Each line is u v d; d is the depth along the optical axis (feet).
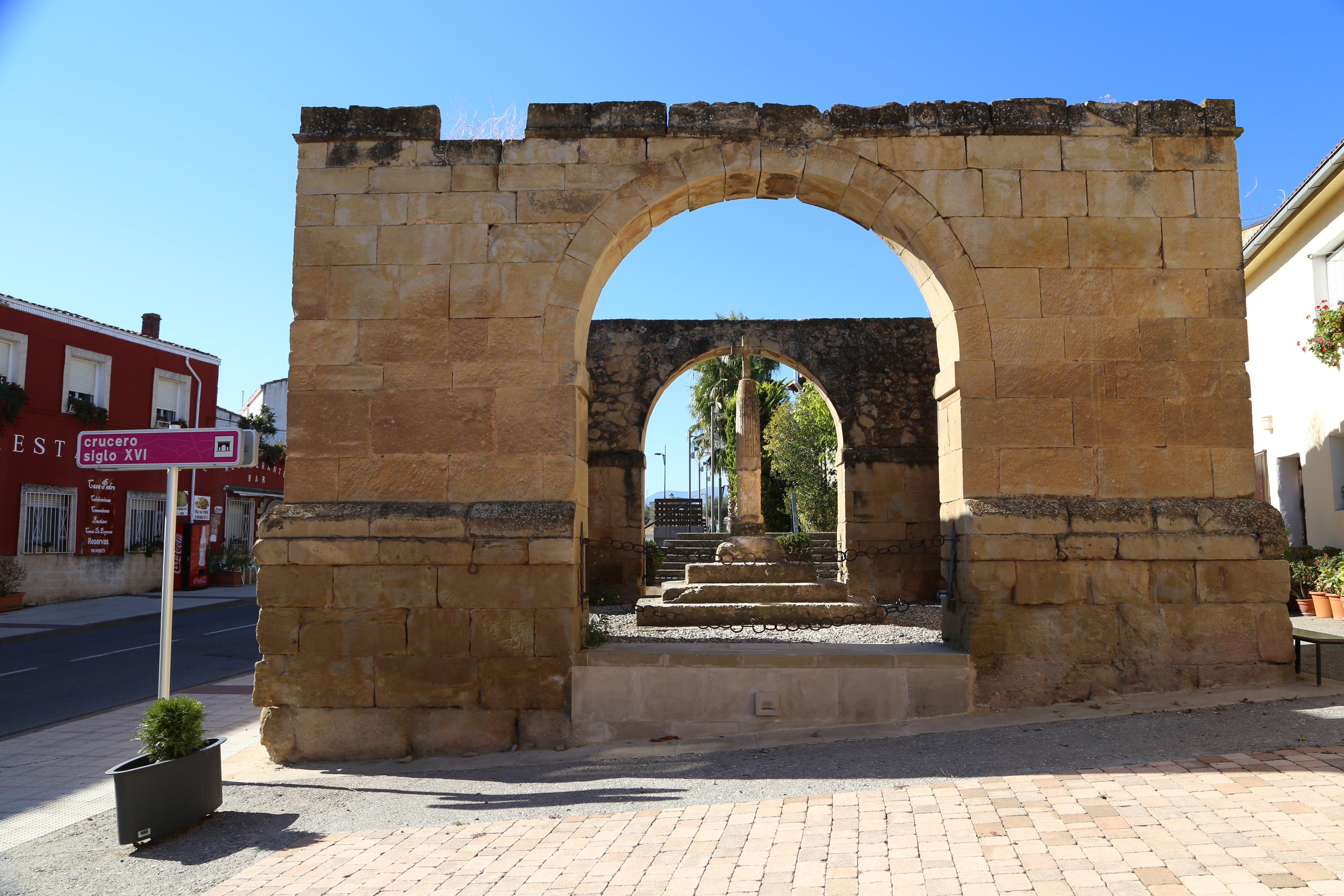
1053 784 15.69
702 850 14.15
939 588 45.85
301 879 14.24
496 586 21.40
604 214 22.67
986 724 20.08
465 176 22.90
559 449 22.00
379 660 21.39
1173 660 20.99
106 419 74.69
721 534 61.31
